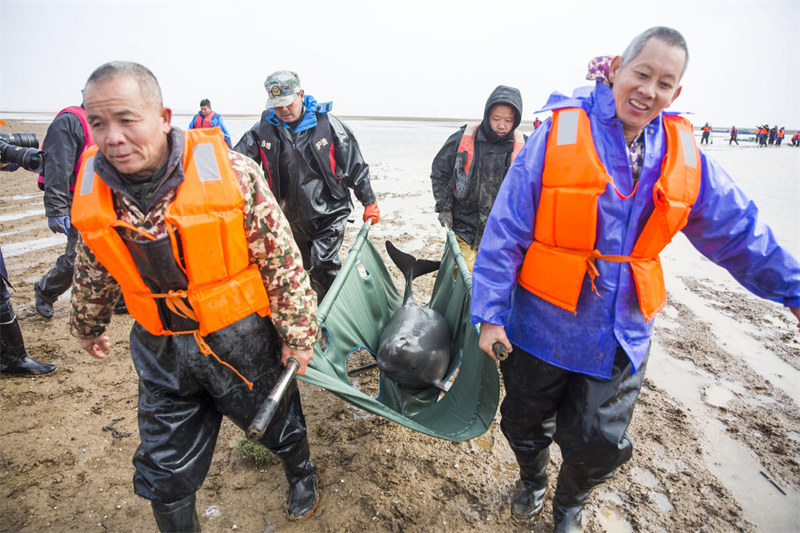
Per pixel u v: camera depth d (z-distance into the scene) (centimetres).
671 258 687
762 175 1534
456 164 419
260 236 197
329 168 411
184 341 198
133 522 271
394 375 340
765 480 297
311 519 272
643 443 327
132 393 379
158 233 177
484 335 217
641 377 222
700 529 265
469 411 283
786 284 203
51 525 267
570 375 224
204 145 184
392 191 1131
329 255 431
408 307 387
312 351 222
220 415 229
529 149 212
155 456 199
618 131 193
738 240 203
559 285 206
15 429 335
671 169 193
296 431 244
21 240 736
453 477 301
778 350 441
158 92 170
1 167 366
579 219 195
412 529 267
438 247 696
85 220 175
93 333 214
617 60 195
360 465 310
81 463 309
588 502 282
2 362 383
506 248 211
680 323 493
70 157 423
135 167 165
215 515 274
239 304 195
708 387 387
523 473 273
